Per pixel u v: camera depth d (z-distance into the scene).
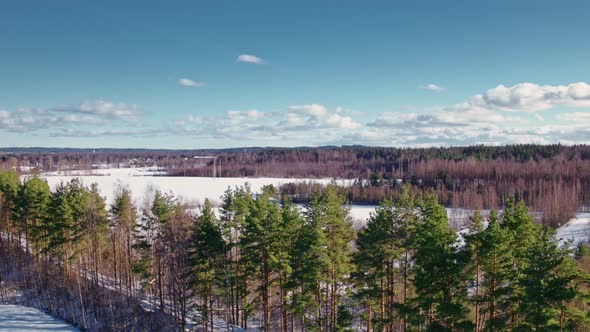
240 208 36.81
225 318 42.41
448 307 24.16
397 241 30.41
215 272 34.00
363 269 31.44
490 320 23.67
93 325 40.47
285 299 32.47
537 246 21.59
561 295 19.89
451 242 26.30
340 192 123.62
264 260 32.72
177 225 38.09
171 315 38.94
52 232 44.25
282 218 32.59
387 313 31.94
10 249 55.75
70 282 47.16
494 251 23.62
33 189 48.78
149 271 43.03
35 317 42.09
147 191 111.94
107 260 54.81
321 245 30.95
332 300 33.12
